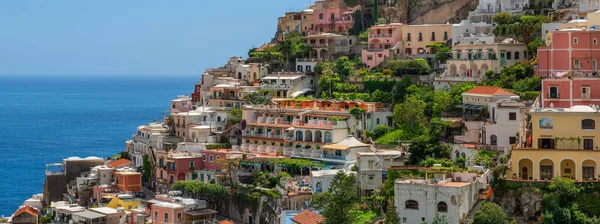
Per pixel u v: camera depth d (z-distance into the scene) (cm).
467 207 18912
